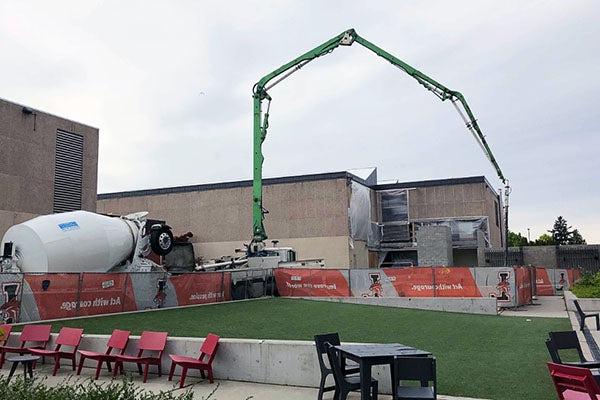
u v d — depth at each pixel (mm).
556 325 16109
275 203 46875
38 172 27656
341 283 24672
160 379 9961
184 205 50219
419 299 21234
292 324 15562
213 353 9609
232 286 23625
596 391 5656
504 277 22516
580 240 115688
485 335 13891
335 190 45312
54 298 15961
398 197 52875
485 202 50281
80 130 30828
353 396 8328
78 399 5547
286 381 9336
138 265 21953
